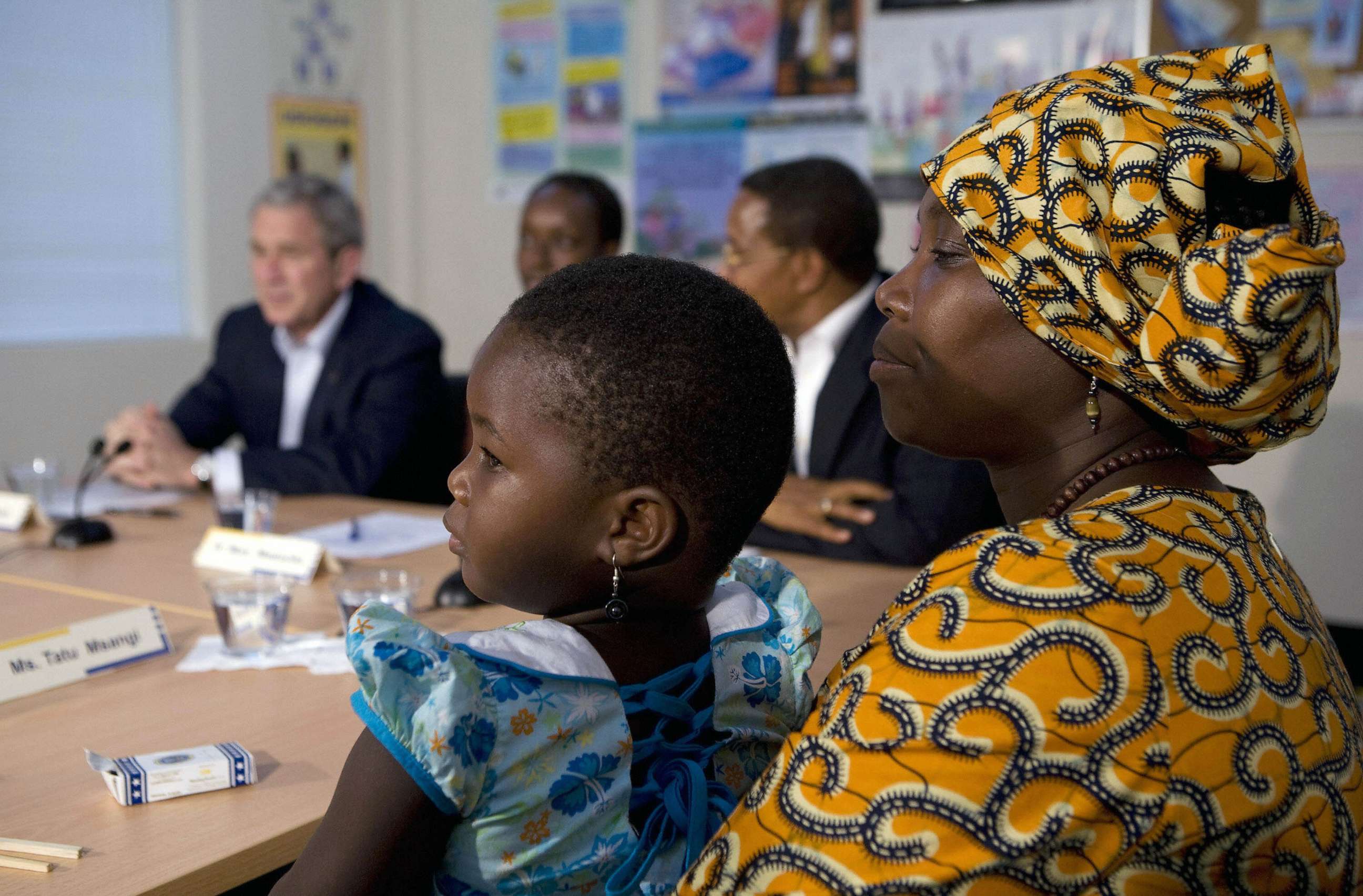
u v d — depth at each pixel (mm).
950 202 694
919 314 741
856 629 1432
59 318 3449
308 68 4055
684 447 679
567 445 677
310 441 2730
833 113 3684
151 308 3699
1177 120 635
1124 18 3252
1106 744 556
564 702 672
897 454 2129
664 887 704
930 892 562
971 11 3449
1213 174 632
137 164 3623
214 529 1814
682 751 735
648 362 670
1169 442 708
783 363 745
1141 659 569
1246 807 572
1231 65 704
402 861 643
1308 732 609
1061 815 555
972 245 693
